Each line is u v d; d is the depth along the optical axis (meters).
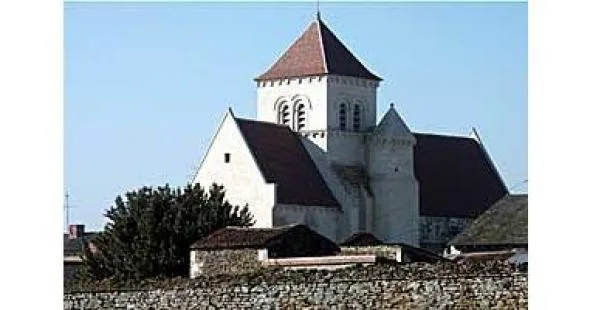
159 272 77.06
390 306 40.81
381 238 122.88
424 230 125.69
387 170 123.88
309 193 115.62
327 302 42.03
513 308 38.47
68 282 57.38
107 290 46.72
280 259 61.44
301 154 119.69
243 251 64.25
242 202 112.19
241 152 112.75
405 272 40.81
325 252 66.44
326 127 122.88
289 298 42.81
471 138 136.75
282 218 111.19
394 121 124.50
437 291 40.03
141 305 45.97
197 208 82.94
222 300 44.16
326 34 128.12
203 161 114.06
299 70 125.25
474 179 132.75
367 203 122.50
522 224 84.38
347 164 123.50
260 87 126.62
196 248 65.56
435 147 132.12
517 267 39.00
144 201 80.12
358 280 41.56
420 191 127.06
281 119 125.44
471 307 39.25
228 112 114.00
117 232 78.44
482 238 85.56
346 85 125.62
